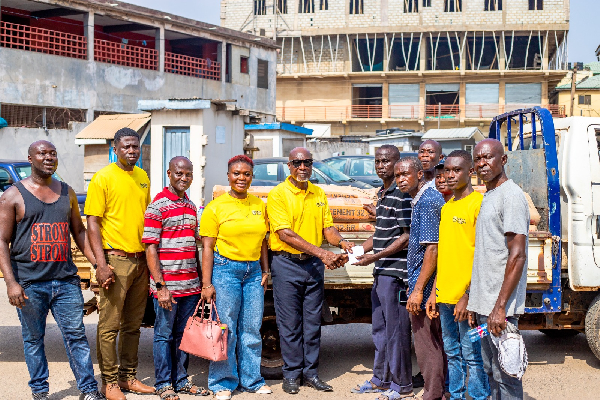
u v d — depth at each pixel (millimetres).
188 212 5340
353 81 45406
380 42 47844
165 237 5242
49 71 24047
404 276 5234
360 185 13383
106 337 5191
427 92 45656
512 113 6520
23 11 25781
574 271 5887
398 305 5270
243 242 5289
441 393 5016
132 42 29938
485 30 44250
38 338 5094
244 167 5227
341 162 16656
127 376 5426
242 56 32844
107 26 28766
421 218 4855
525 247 3982
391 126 45406
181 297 5316
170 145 10383
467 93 44344
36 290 4973
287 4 46906
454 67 44688
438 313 4855
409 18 45219
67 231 5133
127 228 5199
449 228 4602
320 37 46688
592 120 6000
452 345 4797
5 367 6184
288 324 5469
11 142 21391
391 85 45219
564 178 5957
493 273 4125
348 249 5477
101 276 5043
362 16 45781
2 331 7688
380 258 5309
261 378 5535
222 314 5309
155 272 5133
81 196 10938
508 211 4016
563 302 6086
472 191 4637
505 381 4145
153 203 5238
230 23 47469
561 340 7453
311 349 5539
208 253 5285
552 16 43750
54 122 24344
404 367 5266
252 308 5430
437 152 5551
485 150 4113
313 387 5559
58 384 5664
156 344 5297
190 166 5262
